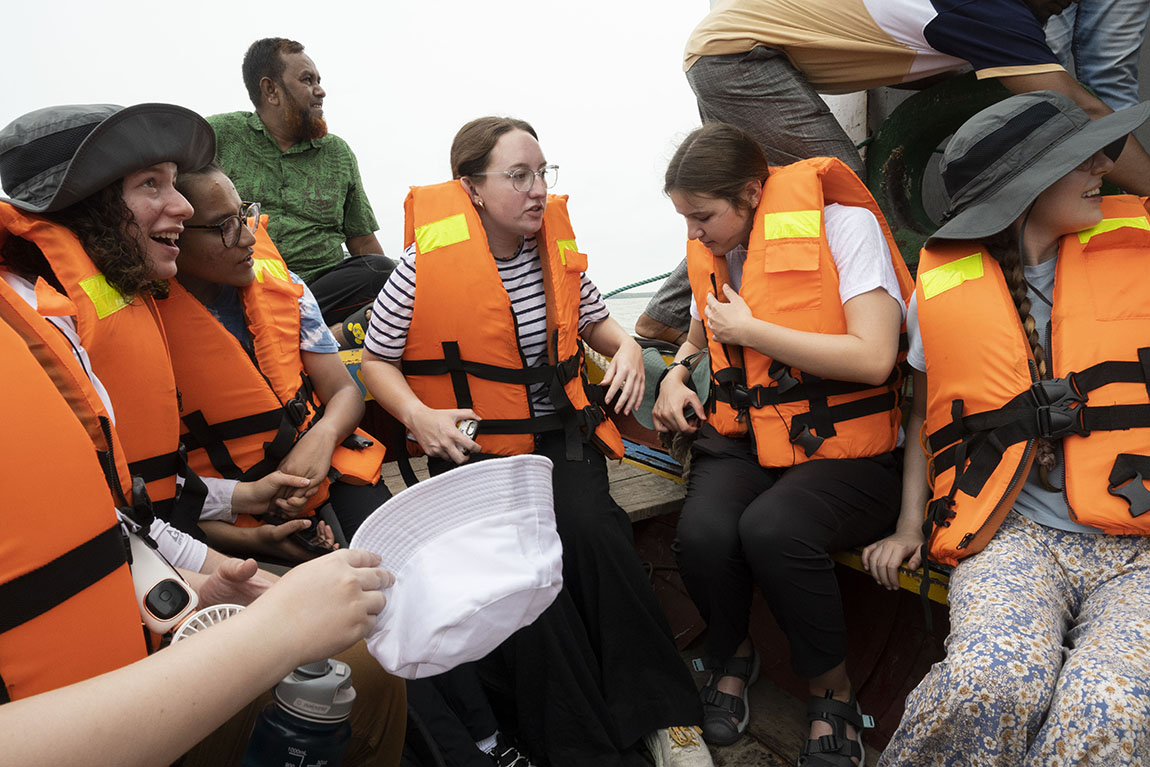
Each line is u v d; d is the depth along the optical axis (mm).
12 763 701
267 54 3797
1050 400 1819
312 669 1148
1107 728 1390
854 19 2891
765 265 2258
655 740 2162
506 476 1117
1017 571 1767
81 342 1610
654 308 3568
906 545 2100
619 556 2203
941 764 1604
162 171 1665
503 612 1098
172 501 1863
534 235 2422
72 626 922
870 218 2297
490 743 2062
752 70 3105
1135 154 2617
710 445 2479
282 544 2057
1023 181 1866
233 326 2205
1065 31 3148
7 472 855
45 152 1574
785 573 2049
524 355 2363
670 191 2354
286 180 3963
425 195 2355
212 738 1294
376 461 2273
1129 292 1840
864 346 2141
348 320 3453
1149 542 1799
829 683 2131
